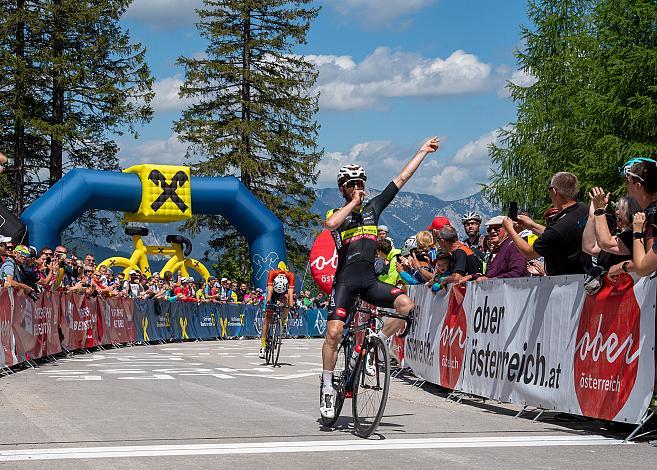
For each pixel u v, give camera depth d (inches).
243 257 1524.4
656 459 175.8
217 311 924.0
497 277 293.1
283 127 1504.7
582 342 222.2
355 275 215.8
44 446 187.6
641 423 198.1
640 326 199.5
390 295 212.4
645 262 189.3
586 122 1060.5
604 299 213.5
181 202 887.7
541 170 1170.0
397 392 324.8
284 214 1510.8
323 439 200.7
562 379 230.2
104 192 847.1
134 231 930.1
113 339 641.6
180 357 533.0
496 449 187.6
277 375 398.3
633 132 1018.7
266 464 167.6
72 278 563.2
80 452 179.9
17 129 1218.0
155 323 756.0
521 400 250.5
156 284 785.6
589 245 220.8
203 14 1478.8
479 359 282.4
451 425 229.1
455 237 321.7
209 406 264.8
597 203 216.8
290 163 1517.0
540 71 1225.4
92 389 313.7
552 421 238.1
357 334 223.0
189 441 195.2
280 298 475.5
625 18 1026.1
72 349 534.9
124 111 1280.8
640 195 195.2
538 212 1176.8
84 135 1267.2
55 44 1227.2
